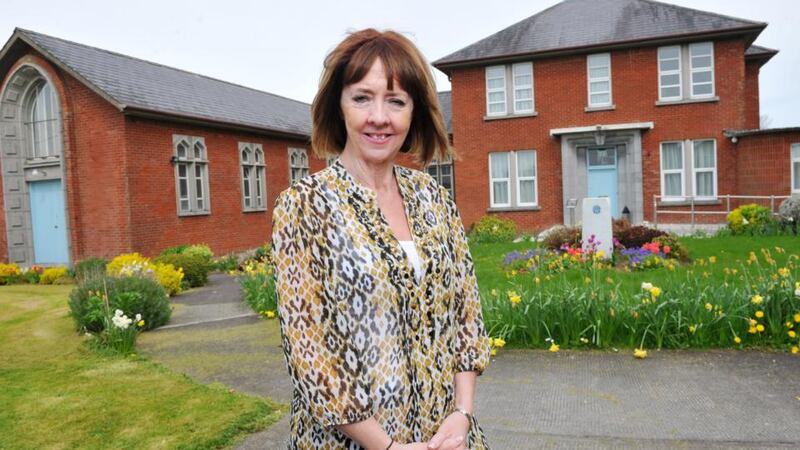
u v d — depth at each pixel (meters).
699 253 11.52
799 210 14.89
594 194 20.58
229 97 23.36
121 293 7.59
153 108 16.39
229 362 5.75
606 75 20.22
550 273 9.40
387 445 1.49
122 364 5.76
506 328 5.91
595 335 5.73
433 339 1.64
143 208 16.33
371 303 1.52
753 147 18.48
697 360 5.18
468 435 1.74
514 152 21.08
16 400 4.68
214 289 12.23
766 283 5.99
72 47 17.95
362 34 1.74
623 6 21.58
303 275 1.51
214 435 3.82
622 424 3.81
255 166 21.44
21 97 17.75
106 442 3.79
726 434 3.59
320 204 1.56
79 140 16.48
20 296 11.86
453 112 21.64
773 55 21.36
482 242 17.59
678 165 19.75
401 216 1.72
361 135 1.68
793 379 4.58
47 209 17.80
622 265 10.17
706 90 19.44
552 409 4.14
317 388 1.47
